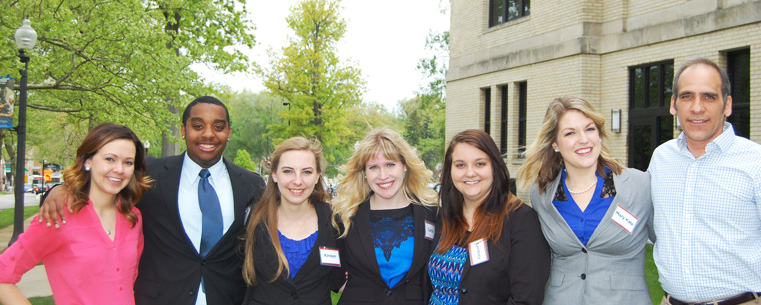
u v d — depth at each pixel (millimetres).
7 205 27766
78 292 2779
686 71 2859
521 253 3004
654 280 6254
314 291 3312
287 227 3406
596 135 2963
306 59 24922
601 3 10562
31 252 2736
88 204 2881
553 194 3113
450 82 14570
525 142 12164
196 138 3451
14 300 2721
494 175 3178
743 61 8383
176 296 3254
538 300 2961
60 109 14000
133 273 3064
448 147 3270
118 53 11742
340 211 3447
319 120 25781
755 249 2713
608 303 2855
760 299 2699
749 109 8281
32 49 10914
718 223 2754
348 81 25781
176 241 3316
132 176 3062
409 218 3484
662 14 9398
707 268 2775
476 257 3041
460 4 14172
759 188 2656
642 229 2994
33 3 11203
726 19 8297
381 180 3393
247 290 3418
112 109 13578
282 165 3246
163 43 11883
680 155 2969
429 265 3303
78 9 12039
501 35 12641
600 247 2926
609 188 3033
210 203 3441
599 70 10570
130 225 3078
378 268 3297
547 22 11312
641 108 9898
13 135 28625
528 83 11812
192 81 12656
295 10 25422
